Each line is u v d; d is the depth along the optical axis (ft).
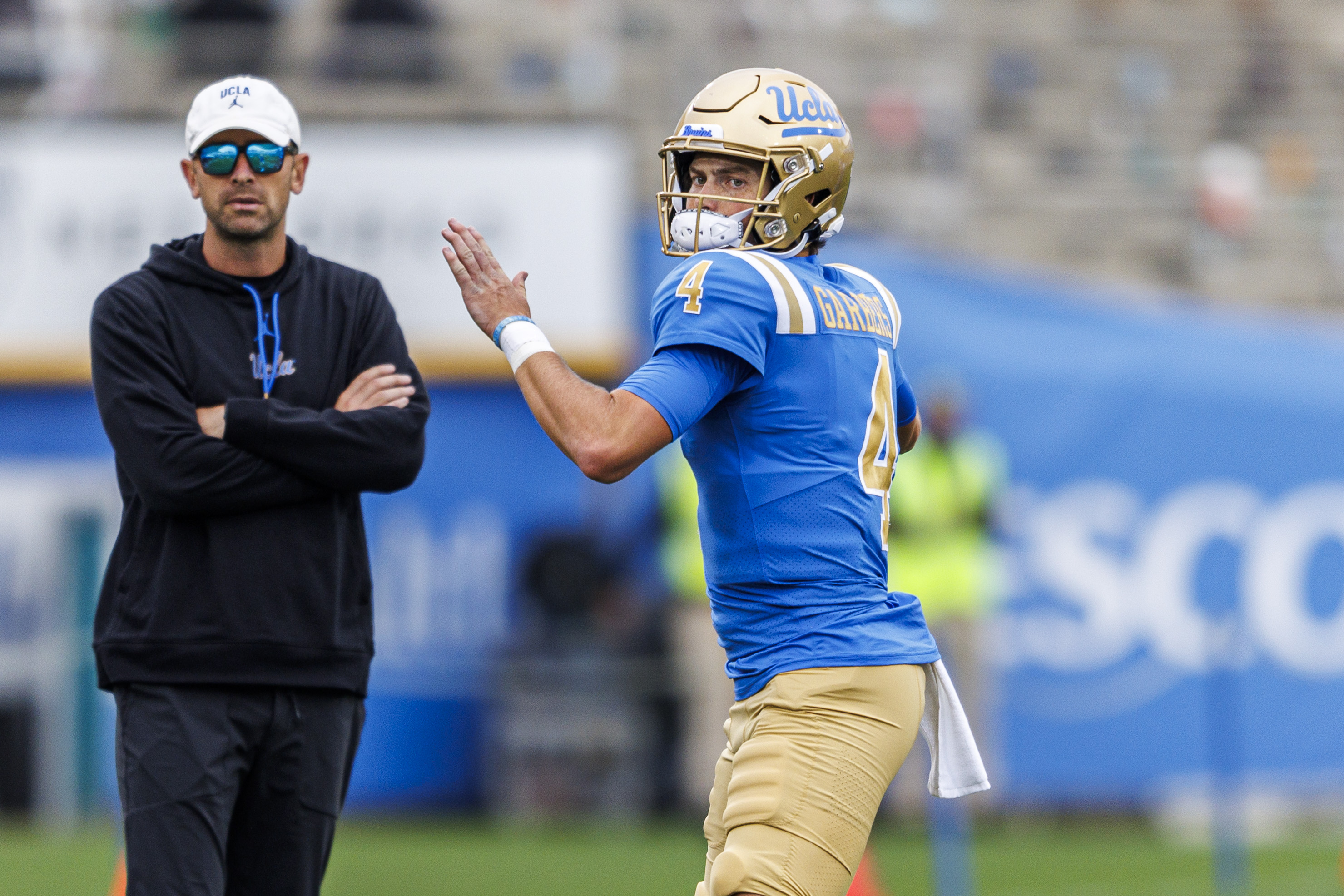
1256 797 118.62
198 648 42.24
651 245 123.75
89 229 117.39
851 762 37.70
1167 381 122.01
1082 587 119.14
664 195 39.86
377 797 116.06
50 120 126.00
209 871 41.60
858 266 122.83
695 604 110.83
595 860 97.35
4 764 114.73
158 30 136.15
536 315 119.75
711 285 37.96
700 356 37.65
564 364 38.68
